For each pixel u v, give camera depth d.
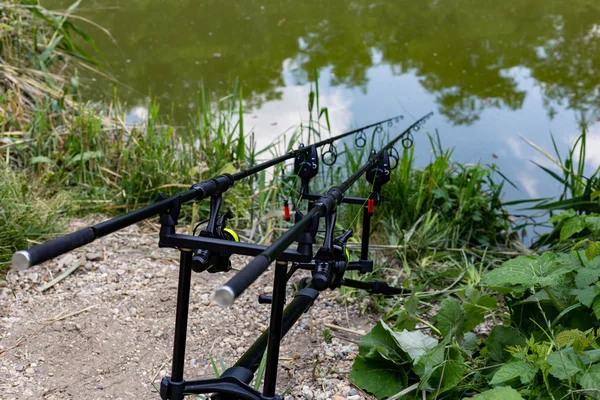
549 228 4.47
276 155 4.96
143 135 5.05
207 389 1.76
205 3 8.55
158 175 4.42
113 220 1.44
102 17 8.01
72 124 4.75
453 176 4.83
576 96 5.99
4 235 3.44
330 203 1.74
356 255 3.82
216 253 1.87
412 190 4.39
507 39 7.29
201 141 4.79
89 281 3.43
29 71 5.48
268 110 5.89
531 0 8.52
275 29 7.71
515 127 5.49
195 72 6.63
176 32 7.61
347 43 7.29
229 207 4.30
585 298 2.44
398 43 7.27
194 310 3.25
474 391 2.47
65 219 3.96
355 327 3.15
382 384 2.56
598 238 3.38
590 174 4.94
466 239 4.20
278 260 1.60
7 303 3.16
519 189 4.84
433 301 3.44
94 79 6.38
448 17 8.01
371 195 2.88
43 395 2.56
